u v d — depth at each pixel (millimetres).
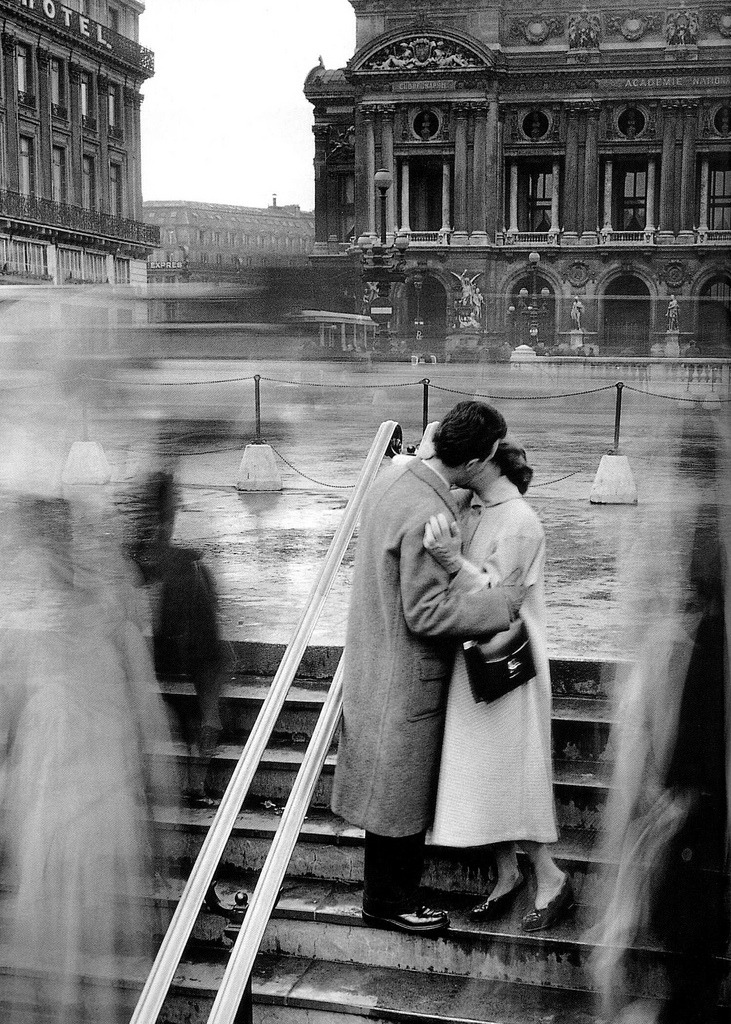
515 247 42438
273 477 10305
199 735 4719
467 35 39938
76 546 4965
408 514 3379
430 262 42344
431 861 3984
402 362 19484
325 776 4496
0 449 8023
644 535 4969
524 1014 3480
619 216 42312
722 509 3758
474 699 3432
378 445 4699
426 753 3527
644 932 3572
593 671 4566
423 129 40719
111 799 4422
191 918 3592
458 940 3723
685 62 30484
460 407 3410
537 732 3535
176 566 4941
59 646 4559
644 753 3723
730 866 3547
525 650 3443
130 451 10086
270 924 3932
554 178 42156
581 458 12359
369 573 3520
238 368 13242
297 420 15336
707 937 3537
